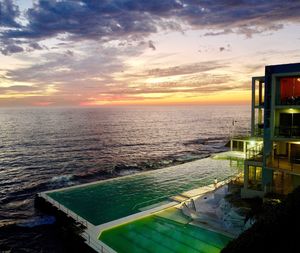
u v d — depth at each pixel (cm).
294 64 2508
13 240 2981
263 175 2677
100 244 2408
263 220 1780
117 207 3403
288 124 2648
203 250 2259
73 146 10288
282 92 2653
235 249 1714
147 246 2361
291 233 1566
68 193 3925
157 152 9044
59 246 2844
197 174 5069
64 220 3072
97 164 7138
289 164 2630
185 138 12850
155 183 4456
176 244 2372
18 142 11275
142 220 2867
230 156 6284
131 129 17312
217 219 2725
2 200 4356
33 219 3422
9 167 6894
